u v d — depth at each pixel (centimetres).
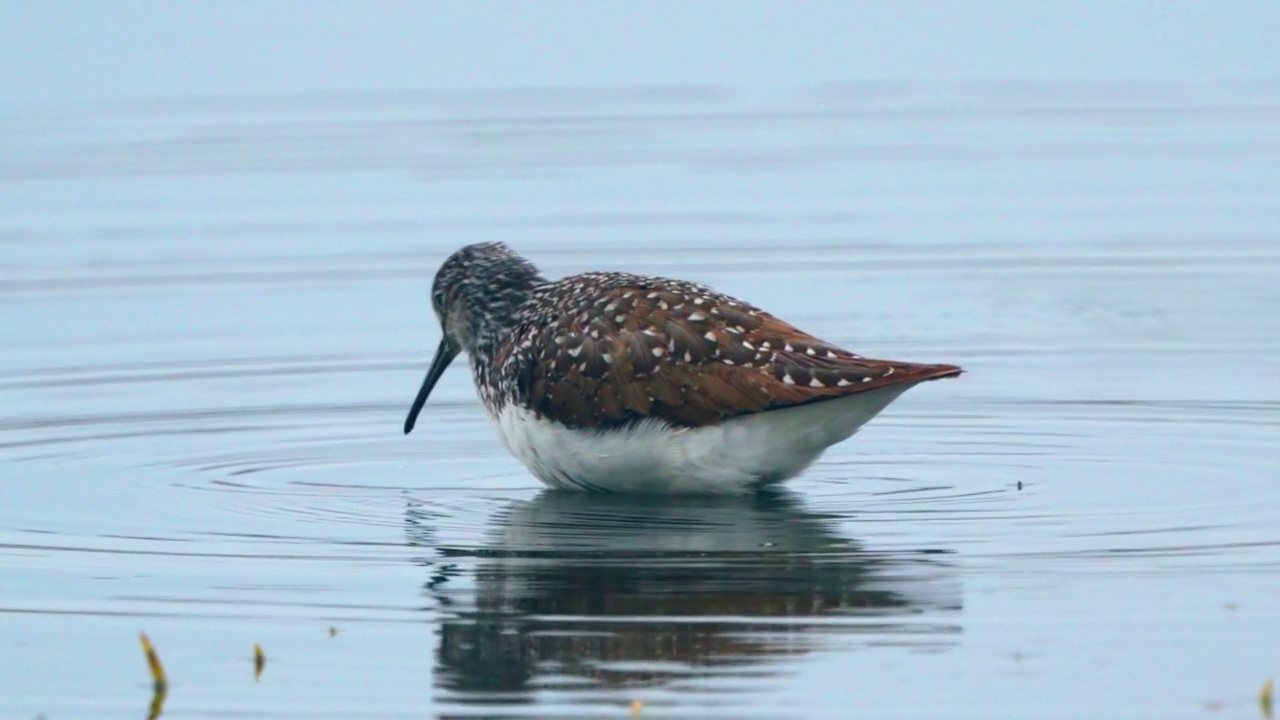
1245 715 1047
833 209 2977
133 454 1734
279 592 1291
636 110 3844
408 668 1141
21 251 2705
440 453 1748
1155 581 1272
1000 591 1259
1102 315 2322
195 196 3056
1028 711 1055
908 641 1164
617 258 2662
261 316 2364
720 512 1500
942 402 1914
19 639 1206
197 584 1313
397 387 2034
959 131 3625
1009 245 2733
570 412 1530
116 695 1113
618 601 1252
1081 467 1634
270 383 2044
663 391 1495
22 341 2234
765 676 1109
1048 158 3359
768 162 3347
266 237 2794
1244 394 1919
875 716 1051
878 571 1309
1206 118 3703
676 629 1194
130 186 3130
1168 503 1495
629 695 1086
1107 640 1159
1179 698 1070
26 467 1683
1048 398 1922
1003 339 2214
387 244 2748
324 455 1741
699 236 2797
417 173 3234
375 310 2398
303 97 3916
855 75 4219
